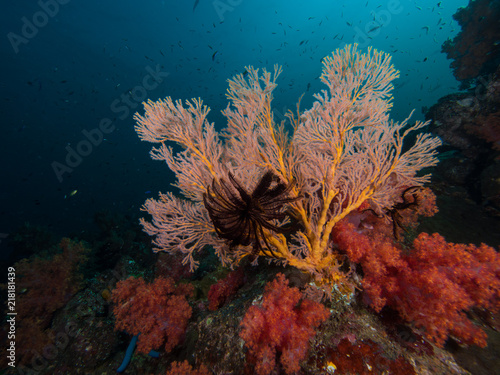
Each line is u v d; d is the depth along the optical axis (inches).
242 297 181.8
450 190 282.5
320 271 159.0
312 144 165.5
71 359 224.4
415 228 215.3
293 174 175.3
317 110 171.0
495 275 132.3
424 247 144.7
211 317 169.8
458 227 226.2
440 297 120.6
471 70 424.5
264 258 213.5
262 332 131.2
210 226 177.3
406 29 2325.3
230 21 2196.1
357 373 116.6
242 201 104.3
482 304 129.6
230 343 144.2
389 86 158.2
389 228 181.3
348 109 154.0
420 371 115.0
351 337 130.3
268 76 172.4
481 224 228.2
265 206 109.2
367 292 141.3
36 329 255.0
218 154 167.8
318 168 156.9
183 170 161.5
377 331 134.2
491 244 207.3
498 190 232.5
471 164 284.0
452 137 311.1
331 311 143.6
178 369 142.6
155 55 2233.0
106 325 244.2
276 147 168.6
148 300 198.7
